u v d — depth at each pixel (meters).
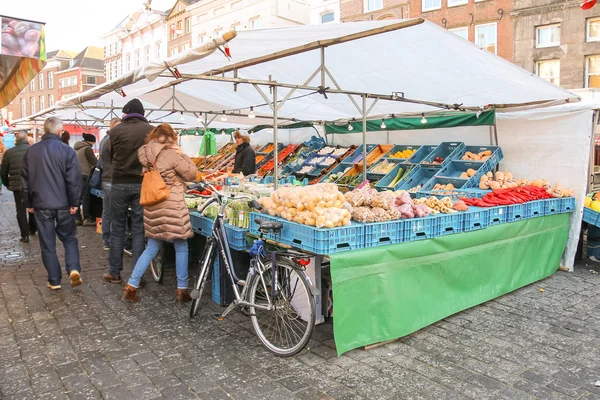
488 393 3.07
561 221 6.07
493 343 3.89
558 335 4.05
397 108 8.53
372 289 3.71
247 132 14.13
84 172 9.38
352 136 11.47
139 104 5.41
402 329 3.91
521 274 5.36
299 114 9.82
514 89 6.27
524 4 17.22
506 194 5.48
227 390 3.09
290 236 3.86
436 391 3.09
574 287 5.50
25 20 5.49
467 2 18.62
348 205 3.98
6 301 4.91
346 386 3.15
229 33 3.82
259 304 3.83
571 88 16.58
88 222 9.74
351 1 21.98
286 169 11.45
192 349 3.74
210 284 5.61
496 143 7.90
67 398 2.98
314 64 5.70
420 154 9.15
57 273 5.30
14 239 8.39
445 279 4.32
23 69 6.59
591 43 16.02
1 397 2.98
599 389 3.13
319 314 4.21
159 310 4.66
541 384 3.19
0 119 64.81
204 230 5.09
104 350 3.71
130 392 3.05
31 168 5.14
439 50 5.00
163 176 4.57
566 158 6.73
